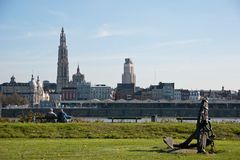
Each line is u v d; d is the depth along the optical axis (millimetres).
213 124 60438
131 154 35156
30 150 36844
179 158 33156
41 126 57094
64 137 52812
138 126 58500
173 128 57625
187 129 57344
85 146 40625
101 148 39219
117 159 32125
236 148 40812
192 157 33938
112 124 60344
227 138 53469
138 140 48688
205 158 33438
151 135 54688
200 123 37938
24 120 75312
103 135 54062
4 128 55562
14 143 43156
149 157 33469
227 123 65000
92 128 57125
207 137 37969
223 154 36250
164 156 34219
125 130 56750
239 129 56656
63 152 35719
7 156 32875
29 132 54750
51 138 51500
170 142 39250
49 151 36250
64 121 73688
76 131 55719
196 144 38750
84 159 31828
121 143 44406
